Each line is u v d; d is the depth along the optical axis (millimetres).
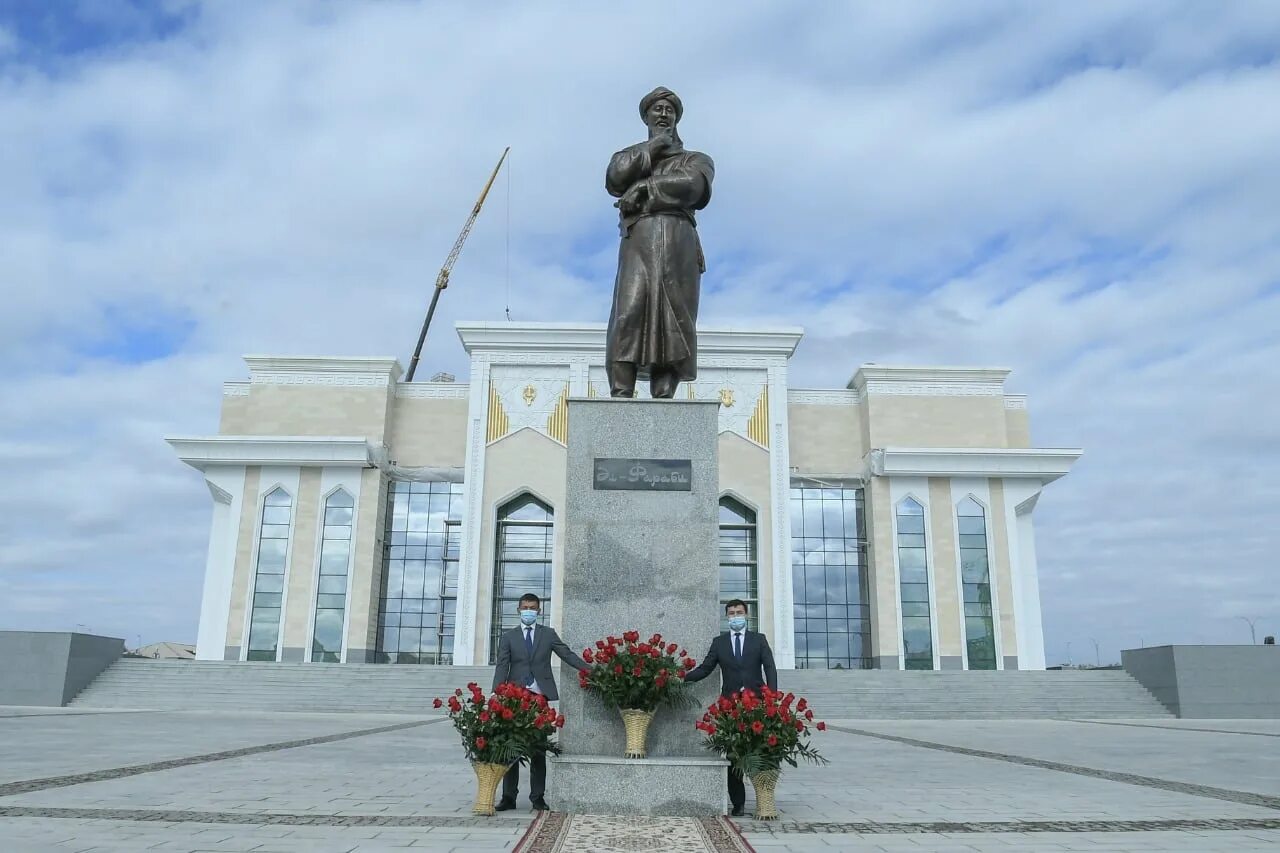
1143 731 24344
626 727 9531
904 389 49219
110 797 10398
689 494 10328
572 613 10078
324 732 21406
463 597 45000
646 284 11141
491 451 46938
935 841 8289
